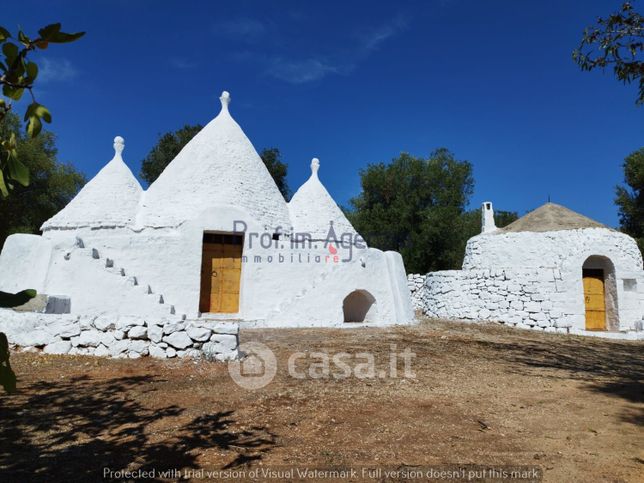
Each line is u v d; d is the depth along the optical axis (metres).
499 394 6.41
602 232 17.33
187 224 14.10
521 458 4.12
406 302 16.02
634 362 9.84
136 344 7.96
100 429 4.66
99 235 14.29
